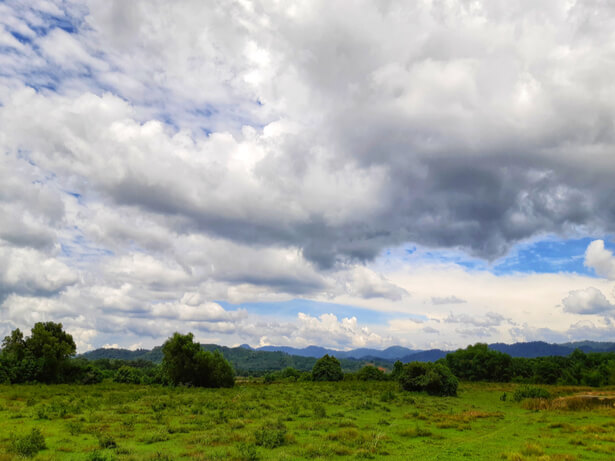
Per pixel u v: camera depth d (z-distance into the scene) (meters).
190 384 76.31
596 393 63.47
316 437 23.73
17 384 69.06
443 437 24.66
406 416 35.19
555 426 29.69
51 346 76.19
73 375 79.31
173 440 22.05
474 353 130.00
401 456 18.95
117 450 18.64
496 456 18.84
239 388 72.81
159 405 36.81
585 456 19.06
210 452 18.44
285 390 64.50
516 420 34.03
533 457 18.03
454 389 65.00
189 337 77.12
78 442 21.22
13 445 18.64
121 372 89.00
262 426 26.20
